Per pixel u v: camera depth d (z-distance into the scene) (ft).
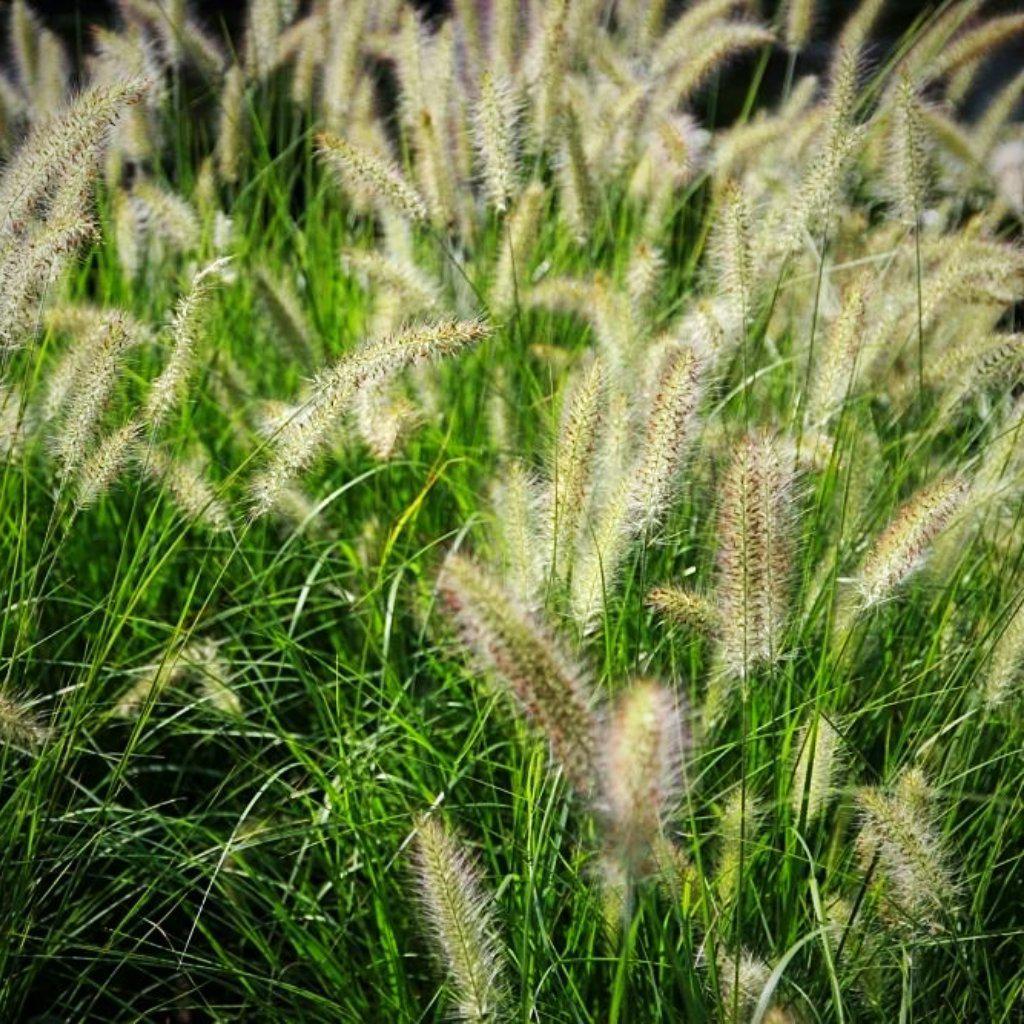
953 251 13.71
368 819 10.68
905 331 13.58
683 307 16.97
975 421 14.57
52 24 29.55
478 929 7.80
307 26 19.52
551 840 9.44
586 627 9.49
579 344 15.80
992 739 11.46
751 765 10.32
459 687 13.01
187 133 20.40
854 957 9.19
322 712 11.96
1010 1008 9.26
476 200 16.65
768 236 13.33
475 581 6.94
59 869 11.12
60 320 12.33
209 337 15.53
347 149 12.79
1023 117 20.45
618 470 10.22
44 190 9.56
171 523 11.36
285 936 10.56
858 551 11.80
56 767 10.11
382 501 14.88
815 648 10.94
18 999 9.91
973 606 12.08
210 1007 10.27
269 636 12.01
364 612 13.03
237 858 10.37
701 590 11.35
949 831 9.72
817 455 11.93
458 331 9.14
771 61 27.58
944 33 16.84
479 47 17.90
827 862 9.98
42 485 14.43
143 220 17.35
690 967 8.00
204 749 13.69
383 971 10.28
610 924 8.93
